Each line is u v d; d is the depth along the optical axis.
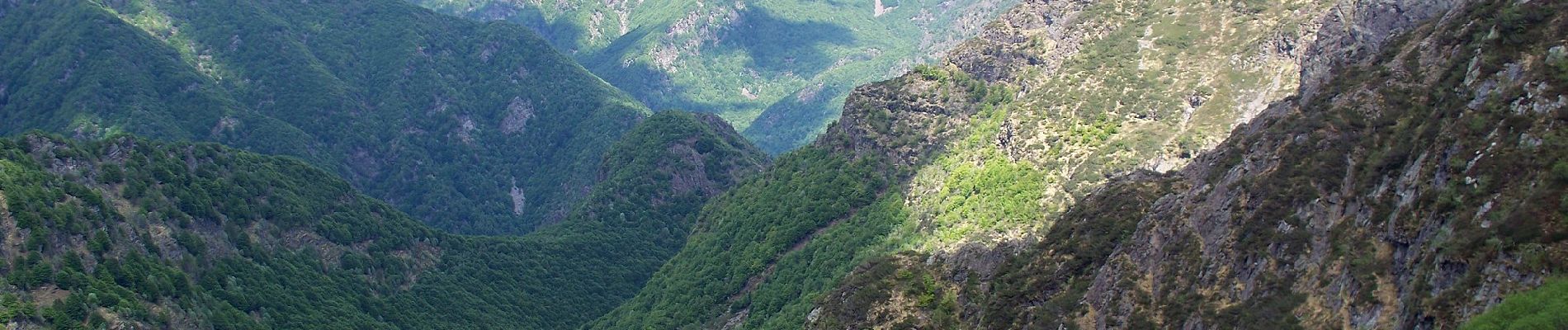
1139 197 123.00
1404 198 91.75
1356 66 117.19
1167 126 199.12
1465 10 109.19
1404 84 106.31
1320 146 105.50
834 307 133.50
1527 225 79.56
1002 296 119.38
